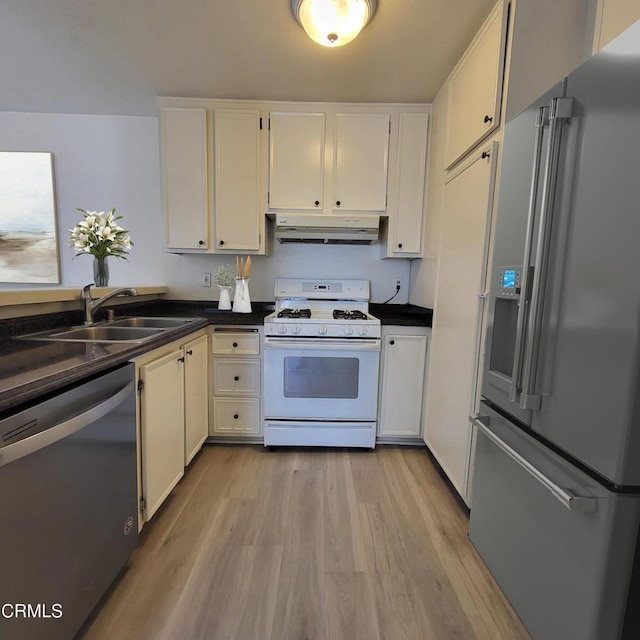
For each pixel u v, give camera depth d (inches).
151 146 104.3
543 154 39.5
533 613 41.0
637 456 29.9
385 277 109.0
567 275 36.2
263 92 87.2
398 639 42.6
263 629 43.3
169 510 65.1
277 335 85.2
